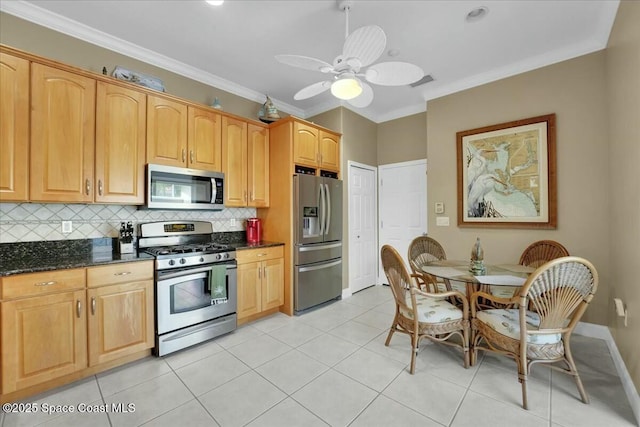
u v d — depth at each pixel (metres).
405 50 2.77
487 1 2.12
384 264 2.37
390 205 4.51
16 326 1.71
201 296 2.56
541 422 1.58
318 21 2.33
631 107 1.88
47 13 2.20
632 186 1.86
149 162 2.48
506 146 3.10
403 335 2.76
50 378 1.82
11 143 1.84
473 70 3.17
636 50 1.77
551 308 1.70
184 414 1.66
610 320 2.47
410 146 4.27
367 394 1.84
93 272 2.00
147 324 2.25
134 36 2.52
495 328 1.93
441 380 2.00
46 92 1.98
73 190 2.09
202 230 3.05
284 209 3.36
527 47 2.74
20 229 2.13
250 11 2.20
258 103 3.75
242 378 2.02
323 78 3.31
